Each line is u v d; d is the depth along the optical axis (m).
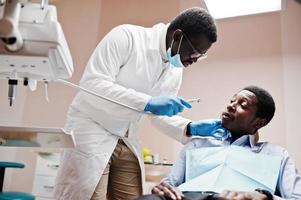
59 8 3.12
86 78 1.29
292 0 2.33
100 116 1.30
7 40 0.75
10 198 1.55
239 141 1.45
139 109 1.23
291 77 2.19
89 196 1.25
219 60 2.43
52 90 2.91
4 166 1.90
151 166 2.35
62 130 0.89
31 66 0.87
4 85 2.85
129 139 1.41
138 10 2.86
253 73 2.30
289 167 1.27
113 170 1.44
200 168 1.37
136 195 1.43
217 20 2.49
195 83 2.45
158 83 1.50
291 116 2.12
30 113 2.92
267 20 2.37
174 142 2.40
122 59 1.36
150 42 1.44
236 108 1.47
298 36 2.25
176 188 1.20
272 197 1.06
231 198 1.05
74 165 1.28
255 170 1.26
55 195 1.32
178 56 1.35
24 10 0.82
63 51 0.84
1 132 0.91
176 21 1.37
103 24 2.95
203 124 1.49
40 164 2.36
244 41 2.39
